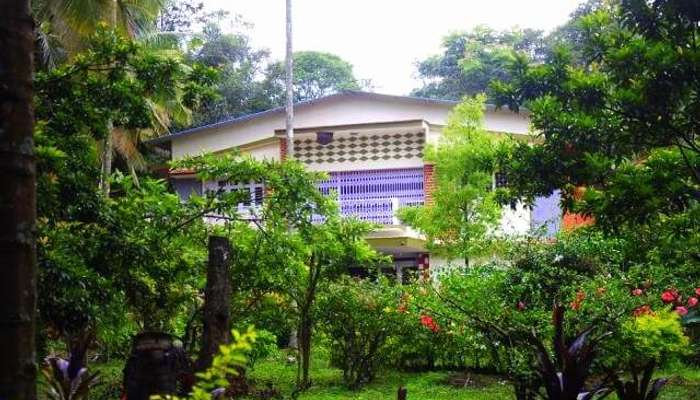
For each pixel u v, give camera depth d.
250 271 10.48
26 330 2.96
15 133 3.05
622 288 10.01
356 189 21.80
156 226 9.24
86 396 5.77
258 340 10.75
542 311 9.58
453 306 9.84
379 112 22.05
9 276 2.95
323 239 10.50
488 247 14.72
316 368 12.95
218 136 23.05
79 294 7.44
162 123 20.55
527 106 8.11
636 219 7.19
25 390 2.93
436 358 12.01
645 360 8.66
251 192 11.02
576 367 6.28
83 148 8.27
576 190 8.09
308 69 35.16
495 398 9.48
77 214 8.14
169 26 30.84
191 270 9.62
